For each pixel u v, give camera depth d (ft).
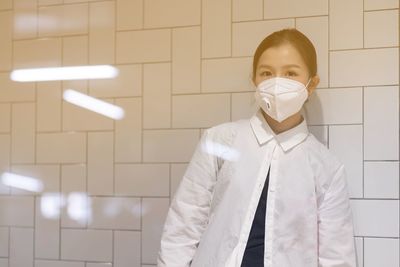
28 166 5.29
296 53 3.83
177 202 3.93
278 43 3.84
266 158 3.80
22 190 5.29
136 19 5.02
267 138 3.84
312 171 3.81
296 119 3.96
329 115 4.55
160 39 4.95
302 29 4.61
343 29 4.53
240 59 4.74
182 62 4.89
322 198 3.84
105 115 5.09
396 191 4.41
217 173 3.92
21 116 5.32
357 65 4.50
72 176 5.16
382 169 4.44
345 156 4.52
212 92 4.81
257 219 3.66
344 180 3.95
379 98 4.45
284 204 3.67
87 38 5.15
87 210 5.10
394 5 4.43
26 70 5.32
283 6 4.65
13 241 5.30
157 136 4.94
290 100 3.74
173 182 4.89
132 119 5.01
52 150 5.23
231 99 4.76
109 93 5.08
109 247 5.02
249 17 4.73
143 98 4.99
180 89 4.90
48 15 5.27
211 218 3.81
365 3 4.49
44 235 5.22
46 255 5.20
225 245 3.65
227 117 4.77
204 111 4.83
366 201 4.47
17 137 5.32
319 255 3.80
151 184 4.94
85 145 5.14
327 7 4.56
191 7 4.87
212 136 4.03
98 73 5.12
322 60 4.57
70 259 5.13
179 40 4.90
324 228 3.79
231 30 4.77
